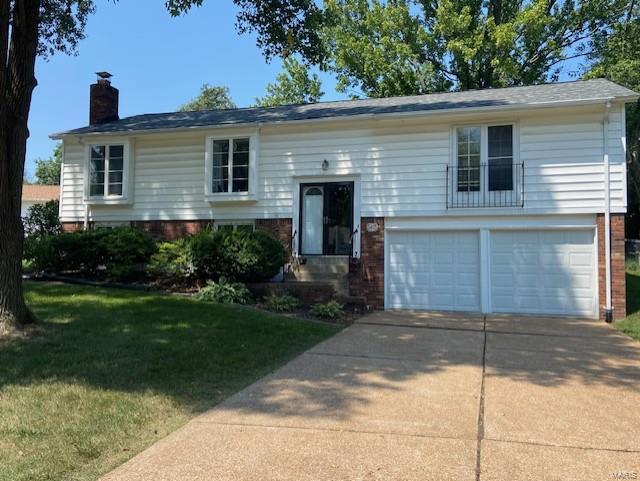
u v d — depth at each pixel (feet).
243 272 38.55
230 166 47.34
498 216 40.52
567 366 22.27
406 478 11.53
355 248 43.98
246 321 28.99
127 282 41.47
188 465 12.09
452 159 41.91
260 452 12.86
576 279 38.88
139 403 16.14
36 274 43.70
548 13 79.00
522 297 39.91
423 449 13.14
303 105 55.52
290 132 46.11
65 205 52.60
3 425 14.02
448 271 41.86
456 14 76.79
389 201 43.21
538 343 27.55
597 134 38.60
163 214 49.60
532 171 39.88
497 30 72.33
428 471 11.88
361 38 83.82
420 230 42.57
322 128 45.24
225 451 12.91
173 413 15.52
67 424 14.25
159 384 18.08
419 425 14.87
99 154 51.49
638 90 77.30
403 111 42.39
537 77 82.38
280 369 20.99
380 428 14.60
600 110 38.55
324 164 44.80
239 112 54.85
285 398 17.24
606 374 20.92
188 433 14.06
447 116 41.01
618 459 12.66
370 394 17.83
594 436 14.15
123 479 11.34
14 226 24.66
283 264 41.14
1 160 23.98
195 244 39.01
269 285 38.40
